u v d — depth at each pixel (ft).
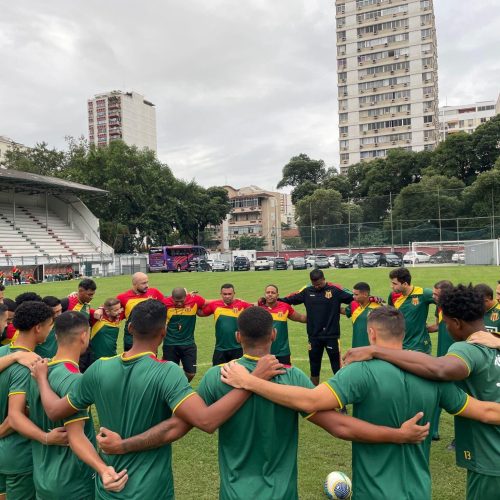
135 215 176.55
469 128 355.56
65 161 189.78
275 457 7.50
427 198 158.40
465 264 130.52
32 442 8.89
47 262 117.29
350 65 241.76
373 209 178.81
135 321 7.93
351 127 243.81
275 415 7.43
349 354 7.64
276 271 131.03
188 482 13.29
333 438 16.38
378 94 237.66
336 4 243.19
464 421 8.44
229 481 7.48
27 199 146.61
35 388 8.95
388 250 157.89
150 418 7.62
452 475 13.41
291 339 35.40
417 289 17.98
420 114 230.07
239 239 214.07
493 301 16.01
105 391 7.75
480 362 8.05
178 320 21.33
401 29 230.48
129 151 169.78
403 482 7.29
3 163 182.91
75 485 8.54
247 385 7.28
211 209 210.38
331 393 7.29
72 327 9.07
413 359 7.43
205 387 7.95
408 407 7.32
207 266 163.53
